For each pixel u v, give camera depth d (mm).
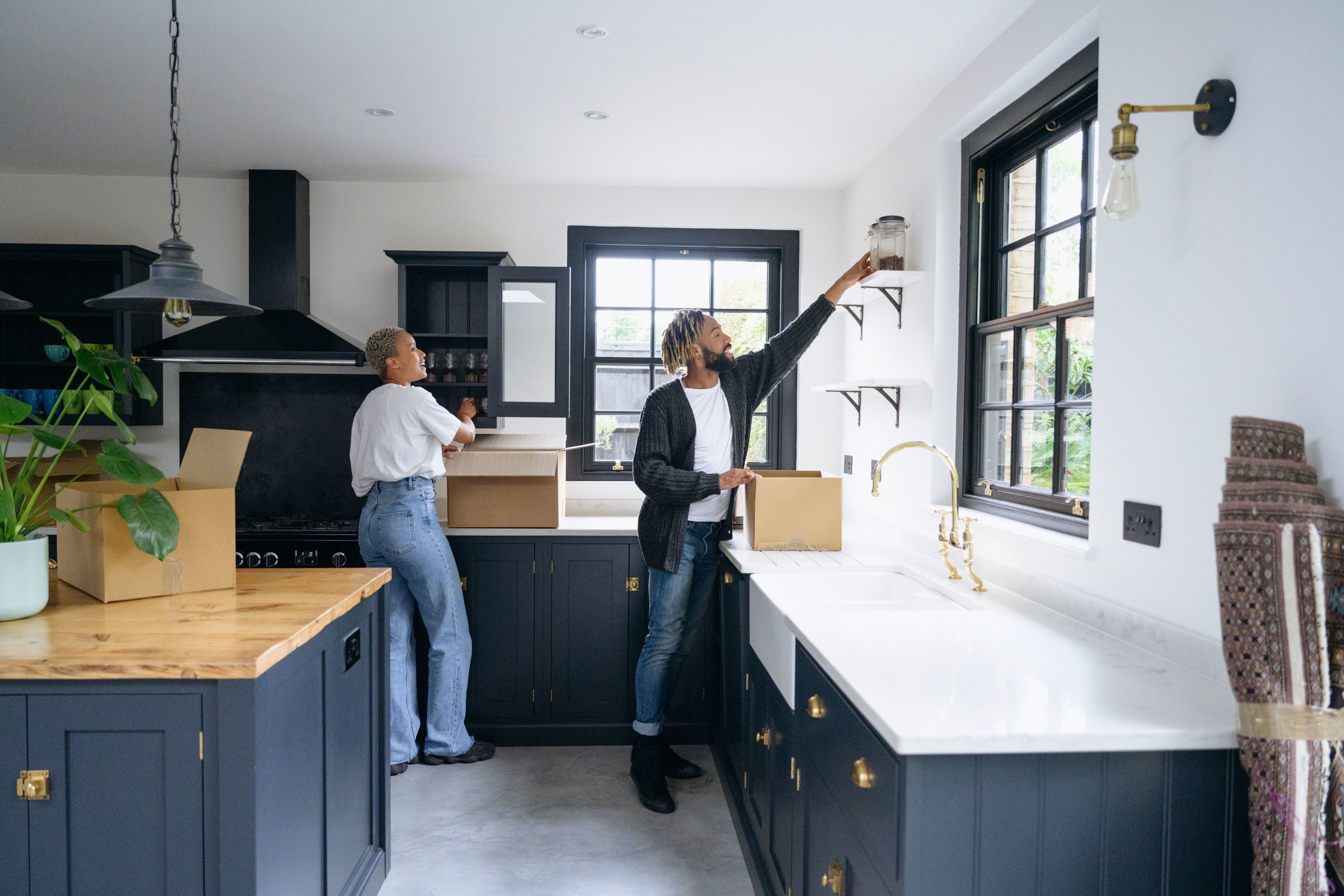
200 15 2232
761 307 4008
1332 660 1140
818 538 2721
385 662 2262
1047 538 2016
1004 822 1160
